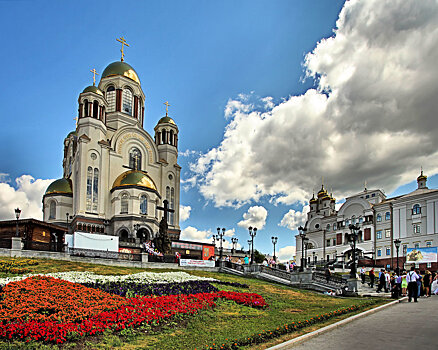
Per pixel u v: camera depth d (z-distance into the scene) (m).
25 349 10.68
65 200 60.81
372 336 12.24
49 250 32.31
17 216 32.44
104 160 61.06
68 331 11.88
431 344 10.87
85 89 62.06
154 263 35.53
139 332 12.96
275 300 22.55
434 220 61.88
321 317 15.79
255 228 43.16
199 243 55.47
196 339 12.57
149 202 58.94
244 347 11.48
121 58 73.75
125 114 68.31
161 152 72.06
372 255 70.25
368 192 77.81
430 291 26.55
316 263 79.19
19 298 14.77
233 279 31.66
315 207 96.81
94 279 21.53
